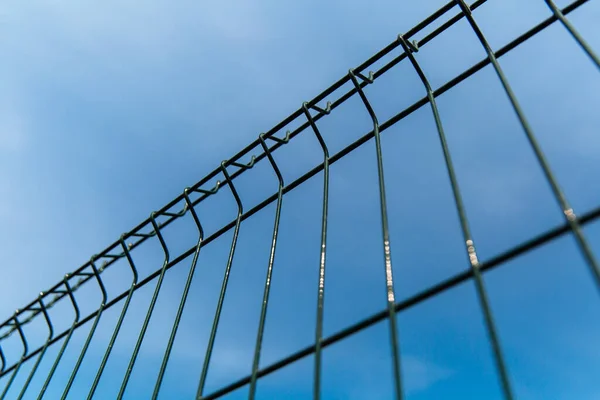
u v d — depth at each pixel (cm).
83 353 221
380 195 137
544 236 91
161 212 235
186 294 190
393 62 173
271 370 124
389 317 105
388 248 122
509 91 124
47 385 228
